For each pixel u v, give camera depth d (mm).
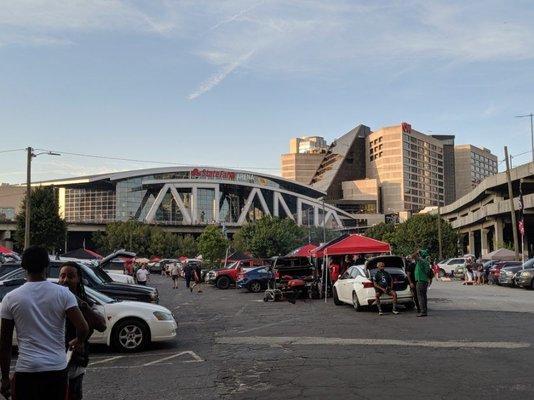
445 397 7012
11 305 4262
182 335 13727
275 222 92812
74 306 4418
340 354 10383
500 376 8156
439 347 10891
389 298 17734
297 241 92312
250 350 11164
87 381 8594
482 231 77938
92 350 11516
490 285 36781
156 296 15227
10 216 126500
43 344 4238
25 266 4438
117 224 112750
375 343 11586
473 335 12406
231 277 36531
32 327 4242
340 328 14234
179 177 163125
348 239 23828
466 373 8422
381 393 7324
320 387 7770
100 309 11266
